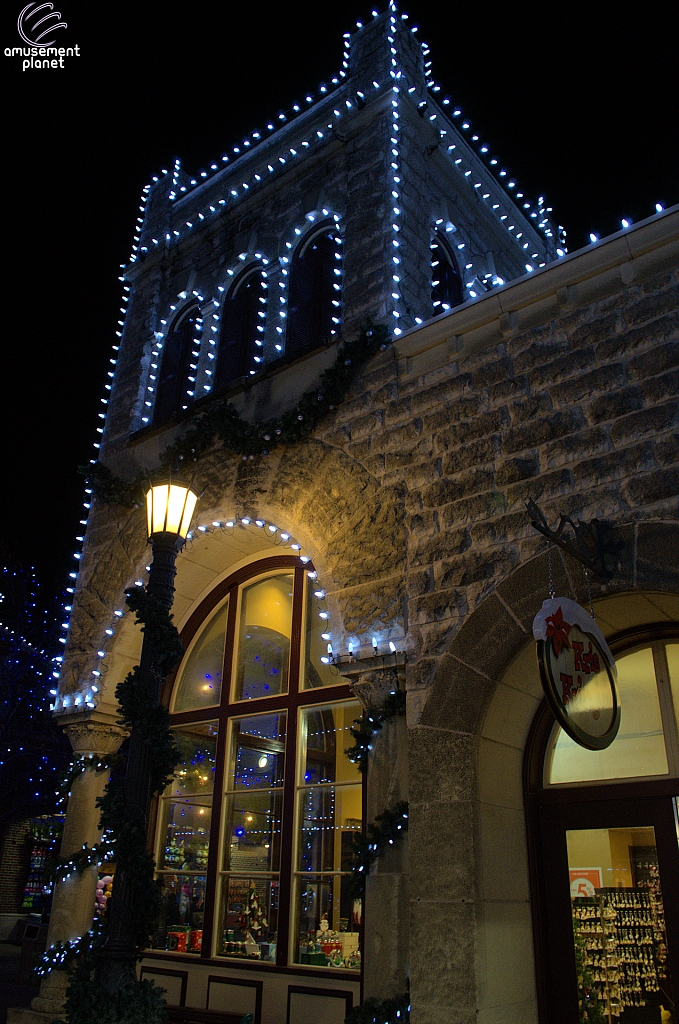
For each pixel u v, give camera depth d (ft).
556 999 19.01
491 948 18.25
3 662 66.59
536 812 20.71
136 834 18.71
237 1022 23.88
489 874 18.90
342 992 23.50
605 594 18.56
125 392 37.50
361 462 25.40
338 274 29.91
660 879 18.57
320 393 26.76
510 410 22.07
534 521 16.93
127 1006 17.06
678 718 19.40
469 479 22.16
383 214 29.53
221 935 27.20
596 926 19.12
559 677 15.37
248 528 29.12
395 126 31.24
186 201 40.55
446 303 32.35
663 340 19.80
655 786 19.20
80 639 32.45
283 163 35.42
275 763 28.35
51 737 67.46
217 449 30.55
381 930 19.85
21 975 40.57
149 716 19.67
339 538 25.13
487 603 20.44
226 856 28.22
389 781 21.22
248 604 32.14
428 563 22.08
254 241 35.45
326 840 25.89
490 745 20.24
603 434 19.94
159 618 20.47
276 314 32.60
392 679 22.17
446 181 33.88
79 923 27.76
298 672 28.73
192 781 30.63
